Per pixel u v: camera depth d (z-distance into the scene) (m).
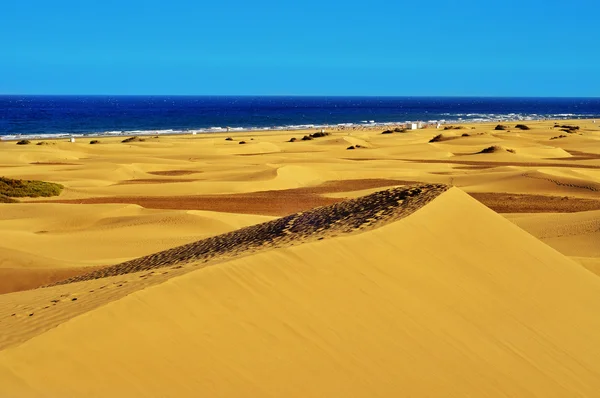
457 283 11.95
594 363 11.02
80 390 6.89
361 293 10.50
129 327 7.98
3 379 6.65
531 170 51.88
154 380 7.41
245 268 9.94
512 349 10.60
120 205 33.72
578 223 27.62
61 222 29.89
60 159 62.84
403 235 12.73
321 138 90.25
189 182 48.59
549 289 13.00
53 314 8.40
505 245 14.04
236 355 8.25
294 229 15.81
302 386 8.15
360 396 8.34
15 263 21.48
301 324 9.26
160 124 149.12
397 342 9.66
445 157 70.75
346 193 45.22
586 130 110.81
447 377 9.27
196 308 8.71
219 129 127.56
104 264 21.67
